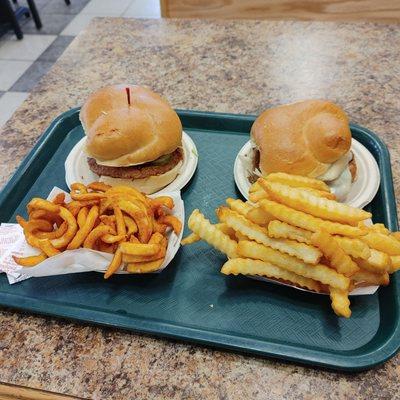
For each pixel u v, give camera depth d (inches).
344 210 27.3
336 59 54.3
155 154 37.5
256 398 26.1
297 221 27.2
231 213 29.8
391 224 34.6
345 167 36.0
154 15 124.7
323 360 26.7
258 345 27.8
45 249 31.4
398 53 54.1
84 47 60.8
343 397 25.8
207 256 34.9
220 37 60.4
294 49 56.7
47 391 27.2
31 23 124.9
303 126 34.7
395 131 44.0
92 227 31.9
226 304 31.5
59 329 30.6
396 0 65.7
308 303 31.0
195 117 46.9
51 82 55.1
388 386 26.1
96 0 133.9
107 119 36.8
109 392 26.9
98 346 29.4
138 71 55.6
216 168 43.0
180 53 58.1
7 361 28.9
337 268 26.9
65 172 43.0
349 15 68.7
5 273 34.7
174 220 33.8
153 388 27.0
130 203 32.4
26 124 49.4
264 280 32.0
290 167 34.3
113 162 37.5
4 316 31.7
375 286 29.5
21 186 42.2
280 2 69.4
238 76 53.2
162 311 31.4
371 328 29.3
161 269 32.9
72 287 33.3
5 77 104.8
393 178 39.4
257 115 46.8
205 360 28.2
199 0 71.5
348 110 46.8
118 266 31.2
